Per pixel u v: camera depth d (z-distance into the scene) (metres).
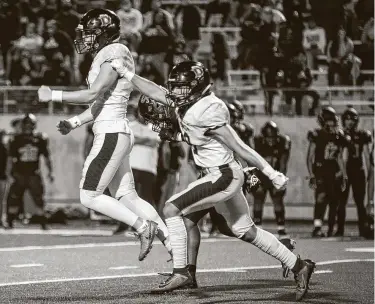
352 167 28.92
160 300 13.66
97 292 14.64
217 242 25.41
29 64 37.34
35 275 17.08
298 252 22.77
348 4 38.28
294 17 35.75
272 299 13.93
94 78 14.89
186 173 34.25
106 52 14.84
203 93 13.74
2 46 37.94
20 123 30.00
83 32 15.12
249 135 28.36
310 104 35.03
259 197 29.14
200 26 37.88
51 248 23.03
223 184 13.76
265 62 35.66
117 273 17.59
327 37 37.56
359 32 38.22
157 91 14.22
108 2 40.62
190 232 14.85
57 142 35.75
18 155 29.92
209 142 13.76
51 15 39.31
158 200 30.11
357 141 28.89
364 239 28.02
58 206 35.69
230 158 13.88
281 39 35.72
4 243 24.42
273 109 35.22
